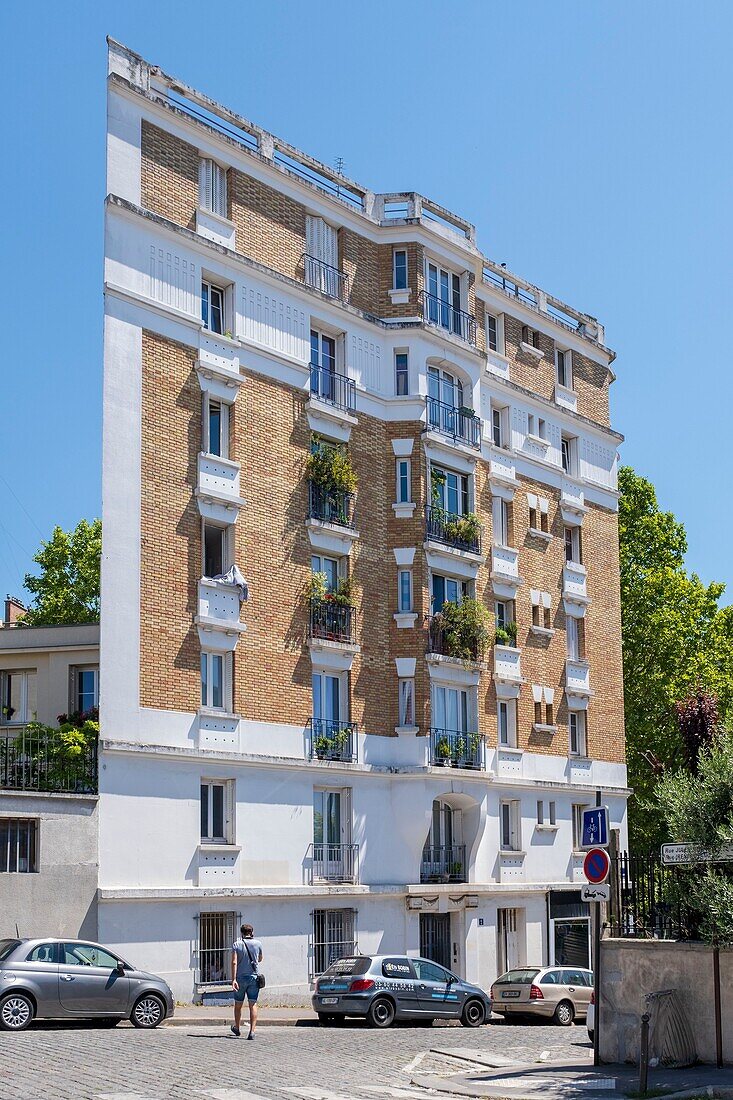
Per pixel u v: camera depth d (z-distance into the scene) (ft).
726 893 62.34
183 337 115.24
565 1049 80.89
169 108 116.98
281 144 130.00
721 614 194.80
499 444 154.51
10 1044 64.75
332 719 125.49
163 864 105.40
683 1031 64.49
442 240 142.92
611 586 172.04
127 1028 80.59
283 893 114.62
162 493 110.93
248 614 116.88
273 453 122.31
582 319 175.11
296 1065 64.49
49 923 95.66
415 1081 60.44
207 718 111.14
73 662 135.85
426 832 129.18
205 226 119.55
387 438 136.15
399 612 132.98
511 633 149.59
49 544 182.09
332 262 134.41
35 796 96.37
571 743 161.79
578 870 154.92
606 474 175.01
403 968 98.17
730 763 66.13
